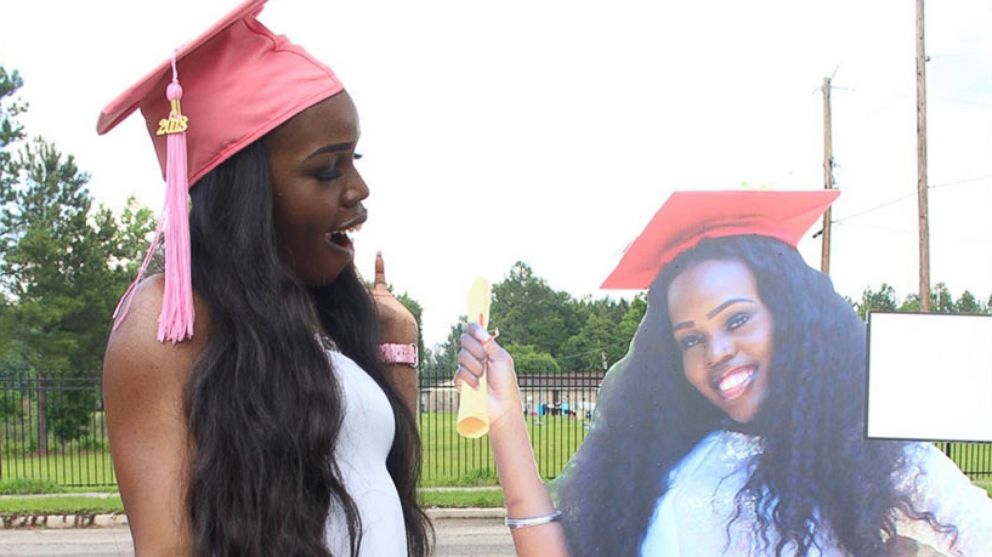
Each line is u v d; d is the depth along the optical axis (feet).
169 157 4.20
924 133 46.34
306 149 4.30
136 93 4.27
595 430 7.71
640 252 7.68
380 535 4.44
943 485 7.41
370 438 4.59
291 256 4.45
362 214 4.65
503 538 26.78
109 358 4.12
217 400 3.97
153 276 4.36
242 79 4.28
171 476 3.94
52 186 77.05
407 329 5.86
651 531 7.52
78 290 75.77
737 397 7.57
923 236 46.06
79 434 61.82
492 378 7.42
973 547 7.32
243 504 3.90
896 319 7.49
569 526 7.52
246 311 4.10
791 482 7.47
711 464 7.55
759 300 7.61
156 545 3.88
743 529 7.45
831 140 55.36
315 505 4.08
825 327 7.57
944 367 7.48
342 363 4.65
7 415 59.67
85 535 28.63
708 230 7.64
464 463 43.34
